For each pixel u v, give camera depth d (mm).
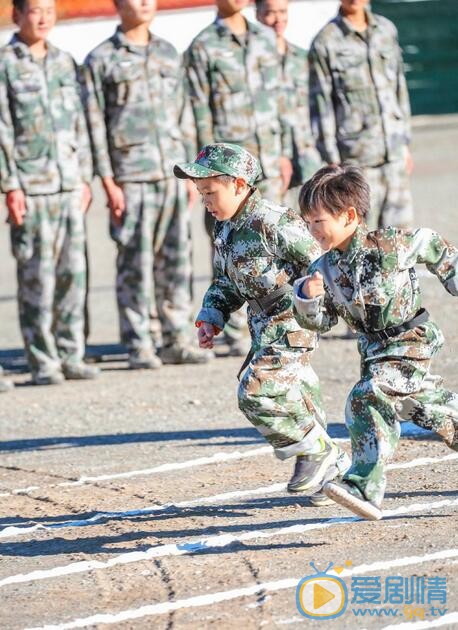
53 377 24562
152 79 24781
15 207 24016
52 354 24656
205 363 25609
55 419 21312
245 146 25062
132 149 24703
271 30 25469
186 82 25141
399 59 26234
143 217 24875
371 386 12711
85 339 25281
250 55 25141
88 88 24625
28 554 13789
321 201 12539
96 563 13242
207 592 12078
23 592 12500
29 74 24047
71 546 13945
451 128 73312
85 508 15484
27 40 24156
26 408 22406
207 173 13875
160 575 12703
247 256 14172
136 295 25281
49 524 14922
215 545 13516
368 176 25812
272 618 11320
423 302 29359
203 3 61750
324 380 22688
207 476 16609
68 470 17562
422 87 79938
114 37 24875
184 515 14828
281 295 14195
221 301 14766
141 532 14266
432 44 79938
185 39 61500
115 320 31609
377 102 25828
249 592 11992
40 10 23844
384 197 26062
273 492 15578
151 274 25312
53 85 24234
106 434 19859
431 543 13016
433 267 12875
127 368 25688
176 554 13320
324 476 14555
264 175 25141
